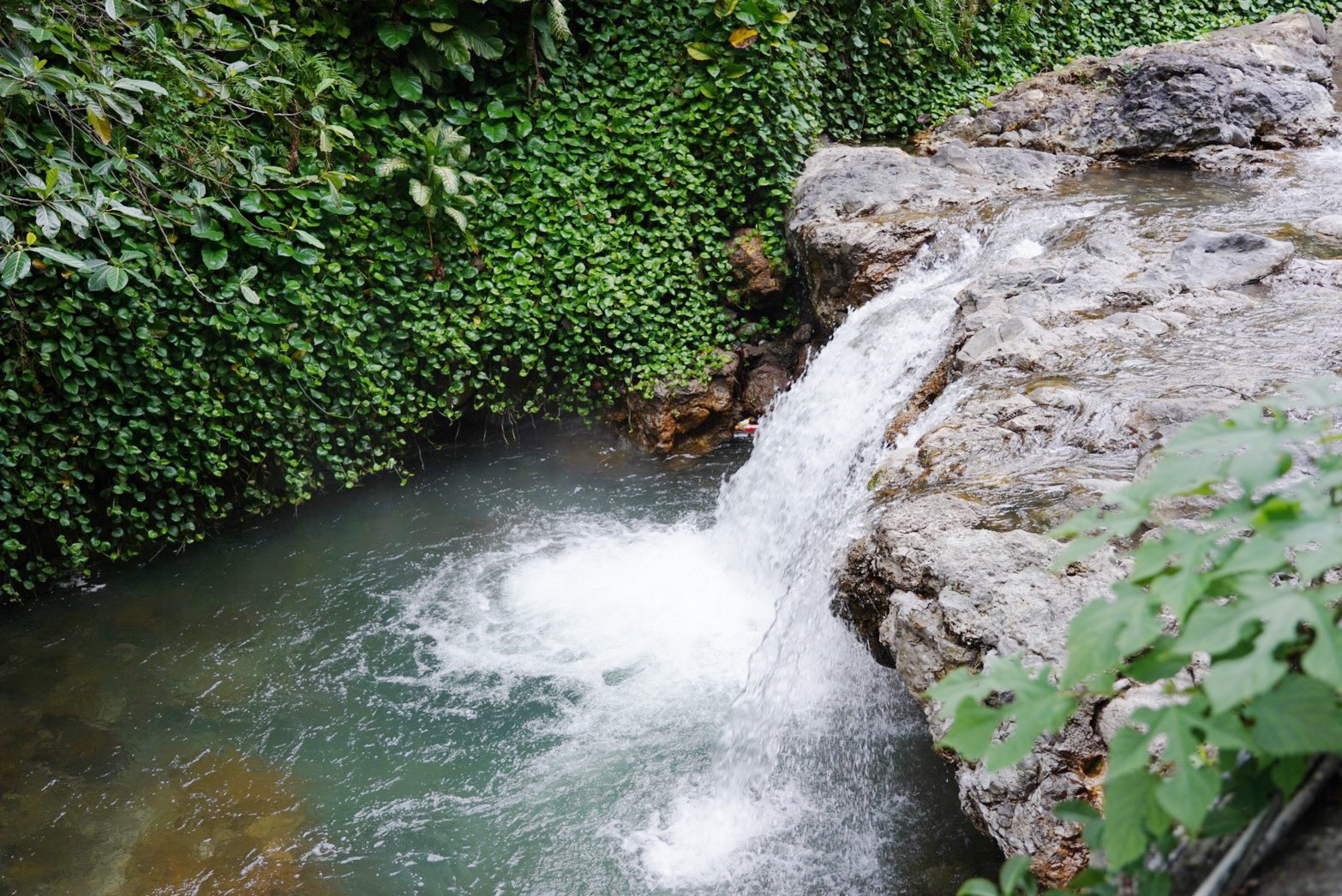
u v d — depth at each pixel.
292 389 7.34
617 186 8.57
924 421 5.31
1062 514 3.79
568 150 8.45
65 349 6.31
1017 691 1.37
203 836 4.62
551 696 5.48
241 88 6.96
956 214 7.79
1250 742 1.17
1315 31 10.80
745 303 8.92
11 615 6.49
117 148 6.57
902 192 8.27
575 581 6.64
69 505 6.69
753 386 8.78
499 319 8.09
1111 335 5.31
